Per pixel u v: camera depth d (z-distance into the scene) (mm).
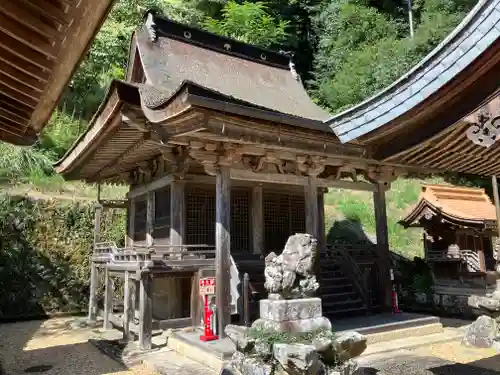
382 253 11688
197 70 12344
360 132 4035
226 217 9195
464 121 3303
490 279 12430
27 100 4758
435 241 14422
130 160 12336
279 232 12992
